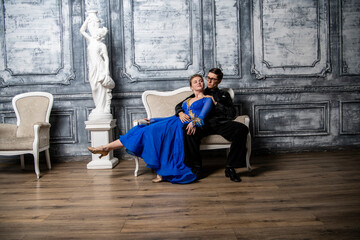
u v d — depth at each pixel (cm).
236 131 217
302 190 186
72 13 316
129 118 323
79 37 318
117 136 323
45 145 270
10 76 319
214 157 319
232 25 322
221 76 251
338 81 327
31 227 138
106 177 240
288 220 139
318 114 327
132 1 316
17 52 317
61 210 161
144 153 217
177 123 227
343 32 328
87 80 319
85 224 140
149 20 319
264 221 138
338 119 328
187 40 321
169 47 321
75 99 319
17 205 172
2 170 277
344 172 230
